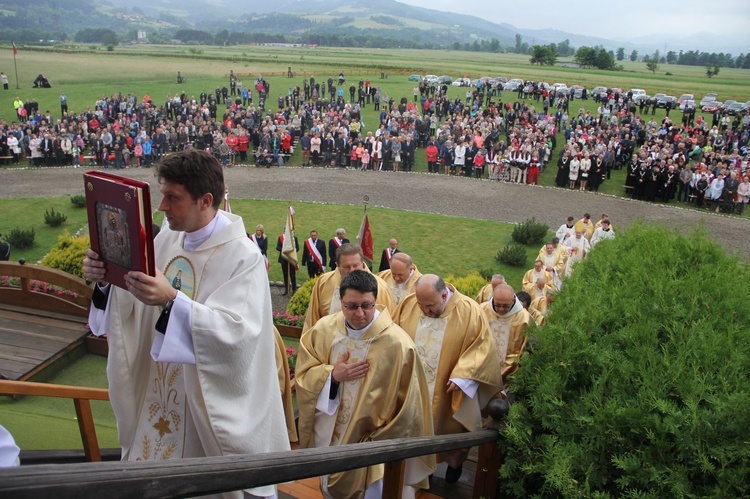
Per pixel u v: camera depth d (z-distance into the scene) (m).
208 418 2.78
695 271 7.55
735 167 31.88
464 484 5.99
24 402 7.62
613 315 5.97
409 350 5.13
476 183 34.97
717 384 4.66
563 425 4.52
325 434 5.32
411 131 41.03
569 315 5.93
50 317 10.50
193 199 2.99
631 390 4.71
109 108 46.31
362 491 5.02
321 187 32.62
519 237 24.19
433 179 35.59
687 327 5.83
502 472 4.59
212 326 2.67
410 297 6.78
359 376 5.08
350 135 39.94
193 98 56.12
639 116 51.88
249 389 2.93
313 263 18.17
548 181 35.78
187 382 2.91
